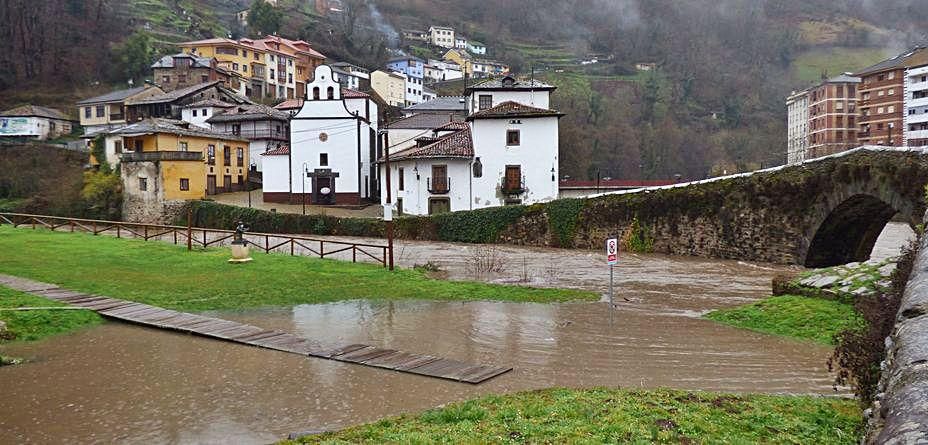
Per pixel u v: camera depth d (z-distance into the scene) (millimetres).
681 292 22344
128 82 99125
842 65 134000
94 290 19703
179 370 12047
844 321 14633
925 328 6703
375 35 157625
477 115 47250
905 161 24250
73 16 106062
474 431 8008
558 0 175125
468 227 42000
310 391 10758
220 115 71438
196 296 19625
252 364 12477
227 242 36844
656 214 35656
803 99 96375
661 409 8781
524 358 13109
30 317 15430
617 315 17938
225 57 102250
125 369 12102
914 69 73562
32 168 67688
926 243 11000
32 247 27641
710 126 105188
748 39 138125
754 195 31625
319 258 27312
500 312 18328
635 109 104125
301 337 14797
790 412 8766
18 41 94688
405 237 43812
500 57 156125
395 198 51344
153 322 15805
